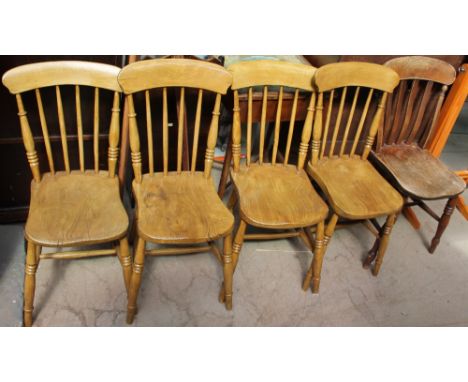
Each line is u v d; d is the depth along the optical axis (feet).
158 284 5.83
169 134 6.26
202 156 6.66
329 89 5.34
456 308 6.08
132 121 4.80
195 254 6.35
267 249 6.62
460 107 6.93
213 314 5.54
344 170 5.94
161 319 5.39
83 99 5.34
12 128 5.30
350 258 6.66
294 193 5.38
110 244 6.27
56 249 6.07
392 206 5.36
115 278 5.82
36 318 5.16
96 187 5.04
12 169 5.69
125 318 5.33
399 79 5.67
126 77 4.48
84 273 5.82
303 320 5.61
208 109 6.07
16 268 5.66
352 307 5.89
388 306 5.97
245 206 5.00
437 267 6.73
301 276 6.24
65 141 4.95
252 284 6.01
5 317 5.11
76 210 4.64
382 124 6.23
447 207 6.41
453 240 7.33
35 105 5.19
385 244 6.00
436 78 6.10
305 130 5.58
